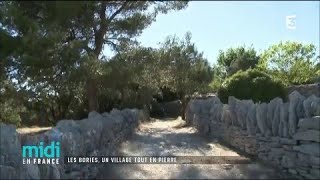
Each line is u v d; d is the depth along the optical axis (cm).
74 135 752
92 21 1555
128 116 1678
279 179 775
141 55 2016
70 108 2669
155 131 1906
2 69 1410
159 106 3875
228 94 1709
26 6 1128
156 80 2745
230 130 1260
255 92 1647
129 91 2592
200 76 2903
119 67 1769
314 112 776
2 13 1222
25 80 1525
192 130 1872
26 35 1214
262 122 959
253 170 846
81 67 1534
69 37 1590
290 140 810
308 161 744
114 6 1467
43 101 2180
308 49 4303
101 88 1941
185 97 2955
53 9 796
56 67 1488
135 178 798
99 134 946
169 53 2709
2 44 1248
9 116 1844
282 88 1669
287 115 843
